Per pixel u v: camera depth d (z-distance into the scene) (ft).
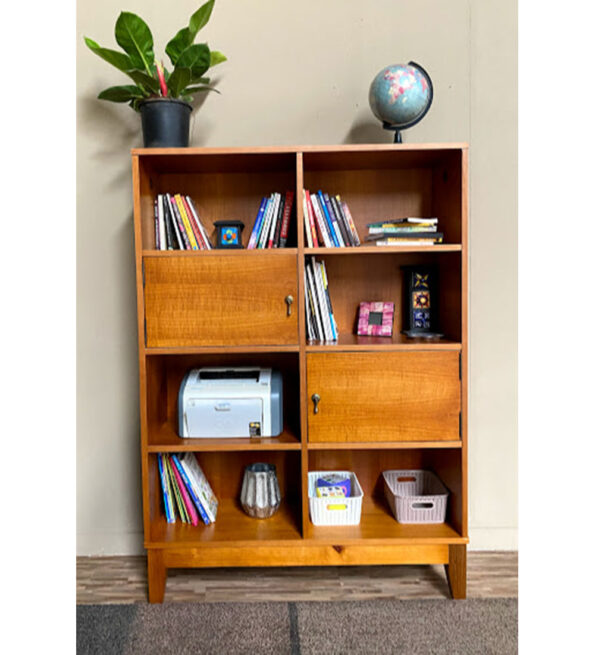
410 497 6.32
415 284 6.80
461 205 5.83
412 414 5.97
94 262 7.02
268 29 6.84
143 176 5.99
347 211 6.31
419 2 6.82
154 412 6.32
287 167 6.60
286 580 6.59
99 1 6.82
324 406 5.95
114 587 6.46
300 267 5.85
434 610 5.95
